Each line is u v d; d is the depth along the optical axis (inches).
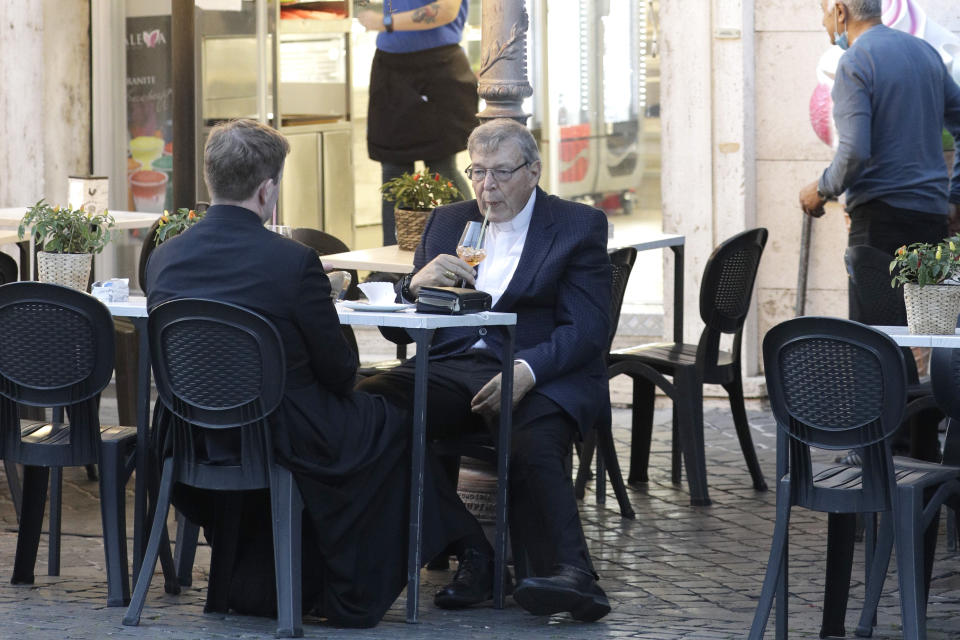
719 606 384.5
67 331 359.3
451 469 410.3
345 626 345.7
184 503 357.4
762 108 679.1
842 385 326.6
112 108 767.7
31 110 722.8
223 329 335.9
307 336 345.4
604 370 398.9
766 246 685.3
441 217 408.5
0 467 550.0
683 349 540.4
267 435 339.0
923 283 355.9
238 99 740.7
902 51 531.2
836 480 341.7
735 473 561.0
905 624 326.0
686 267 683.4
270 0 744.3
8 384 363.9
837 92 529.0
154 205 770.2
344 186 788.6
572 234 390.9
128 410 542.9
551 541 362.0
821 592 400.5
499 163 387.9
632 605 382.6
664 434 636.1
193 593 386.3
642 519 487.8
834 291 679.1
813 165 676.1
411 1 658.2
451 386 387.5
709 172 674.8
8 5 711.7
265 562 359.9
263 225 355.3
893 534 354.6
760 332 689.6
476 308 358.9
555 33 762.2
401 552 357.7
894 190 530.9
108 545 366.0
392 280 515.2
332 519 345.1
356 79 786.8
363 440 353.1
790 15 671.1
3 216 589.6
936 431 443.8
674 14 672.4
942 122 542.9
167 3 751.1
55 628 333.7
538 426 373.7
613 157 760.3
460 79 671.1
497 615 365.1
